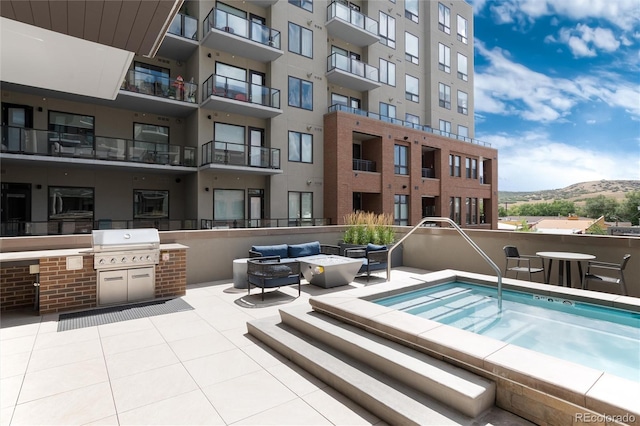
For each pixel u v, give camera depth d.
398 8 20.97
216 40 13.30
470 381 2.57
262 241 7.80
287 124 15.63
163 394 2.89
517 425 2.31
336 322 3.90
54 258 5.00
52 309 4.98
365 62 19.14
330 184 16.50
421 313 4.44
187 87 13.34
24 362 3.45
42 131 10.67
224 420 2.55
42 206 11.80
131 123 13.55
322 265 6.38
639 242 5.40
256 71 15.20
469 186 23.39
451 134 22.19
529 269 6.03
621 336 3.64
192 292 6.21
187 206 14.37
